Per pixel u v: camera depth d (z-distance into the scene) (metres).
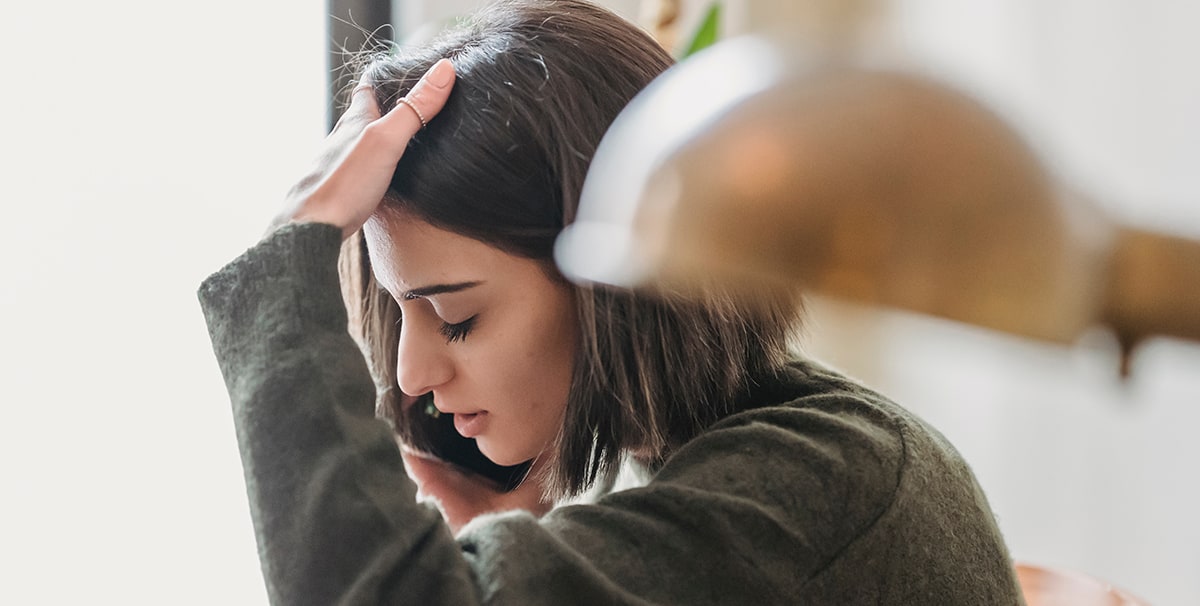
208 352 1.43
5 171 1.34
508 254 0.89
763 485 0.83
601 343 0.90
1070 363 0.38
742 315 0.93
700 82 0.39
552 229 0.89
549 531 0.80
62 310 1.37
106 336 1.39
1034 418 1.68
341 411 0.83
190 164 1.43
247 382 0.85
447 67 0.92
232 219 1.46
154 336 1.41
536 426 0.94
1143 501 1.61
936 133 0.34
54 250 1.36
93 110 1.37
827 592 0.82
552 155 0.88
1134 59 1.49
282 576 0.80
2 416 1.35
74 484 1.38
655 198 0.36
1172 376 1.56
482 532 0.82
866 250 0.34
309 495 0.80
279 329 0.85
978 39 1.54
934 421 1.73
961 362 1.69
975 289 0.33
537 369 0.92
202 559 1.44
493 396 0.93
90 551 1.39
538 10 0.95
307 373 0.84
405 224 0.91
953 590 0.86
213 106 1.44
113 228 1.39
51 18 1.35
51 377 1.37
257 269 0.88
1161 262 0.34
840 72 0.36
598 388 0.90
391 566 0.79
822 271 0.34
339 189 0.89
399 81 0.96
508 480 1.23
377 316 1.10
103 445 1.39
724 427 0.90
